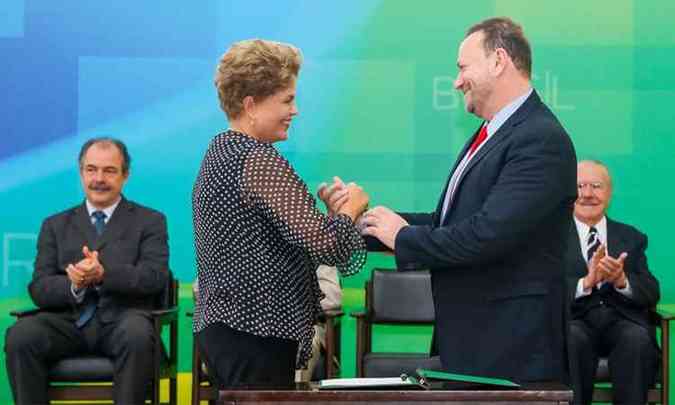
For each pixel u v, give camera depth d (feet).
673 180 18.74
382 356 16.49
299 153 18.92
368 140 18.92
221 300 9.45
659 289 17.40
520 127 10.12
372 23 18.85
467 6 18.81
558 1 18.71
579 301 17.03
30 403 15.81
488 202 9.87
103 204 17.31
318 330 16.90
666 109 18.71
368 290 17.66
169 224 18.92
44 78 18.80
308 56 18.86
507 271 10.15
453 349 10.32
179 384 19.02
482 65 10.34
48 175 18.81
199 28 18.86
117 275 16.43
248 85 9.62
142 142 18.90
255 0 18.85
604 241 17.48
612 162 18.78
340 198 9.93
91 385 16.08
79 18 18.80
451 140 18.86
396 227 10.22
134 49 18.85
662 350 16.43
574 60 18.74
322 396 8.70
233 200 9.34
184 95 18.90
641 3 18.67
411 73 18.85
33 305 18.78
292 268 9.50
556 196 9.93
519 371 10.09
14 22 18.74
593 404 18.62
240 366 9.37
